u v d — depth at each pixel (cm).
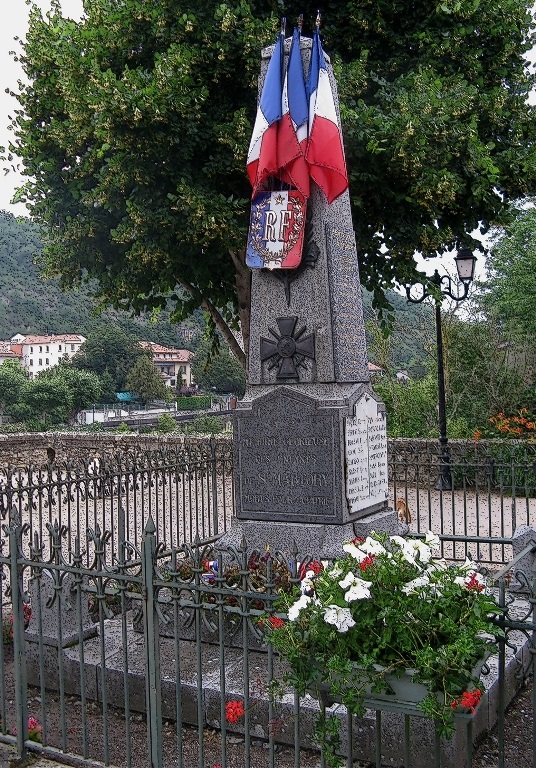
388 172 1095
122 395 7962
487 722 482
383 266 1282
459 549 1066
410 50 1189
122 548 410
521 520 1235
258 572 557
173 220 1077
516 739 473
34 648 580
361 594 306
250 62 1047
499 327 2067
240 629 565
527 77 1227
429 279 1325
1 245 12294
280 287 700
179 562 689
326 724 332
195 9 1094
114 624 632
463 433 1825
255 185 689
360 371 720
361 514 686
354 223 1190
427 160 1053
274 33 1058
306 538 652
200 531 1293
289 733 470
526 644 559
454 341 1995
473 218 1279
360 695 310
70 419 5947
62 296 11738
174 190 1116
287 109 670
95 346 8388
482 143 1098
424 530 1172
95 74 988
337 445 649
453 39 1123
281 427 676
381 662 310
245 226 1155
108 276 1304
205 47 1090
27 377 6375
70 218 1201
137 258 1167
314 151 653
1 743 460
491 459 960
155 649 396
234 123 1063
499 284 2047
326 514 654
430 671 291
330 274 680
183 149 1064
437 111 1003
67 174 1220
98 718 522
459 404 2005
